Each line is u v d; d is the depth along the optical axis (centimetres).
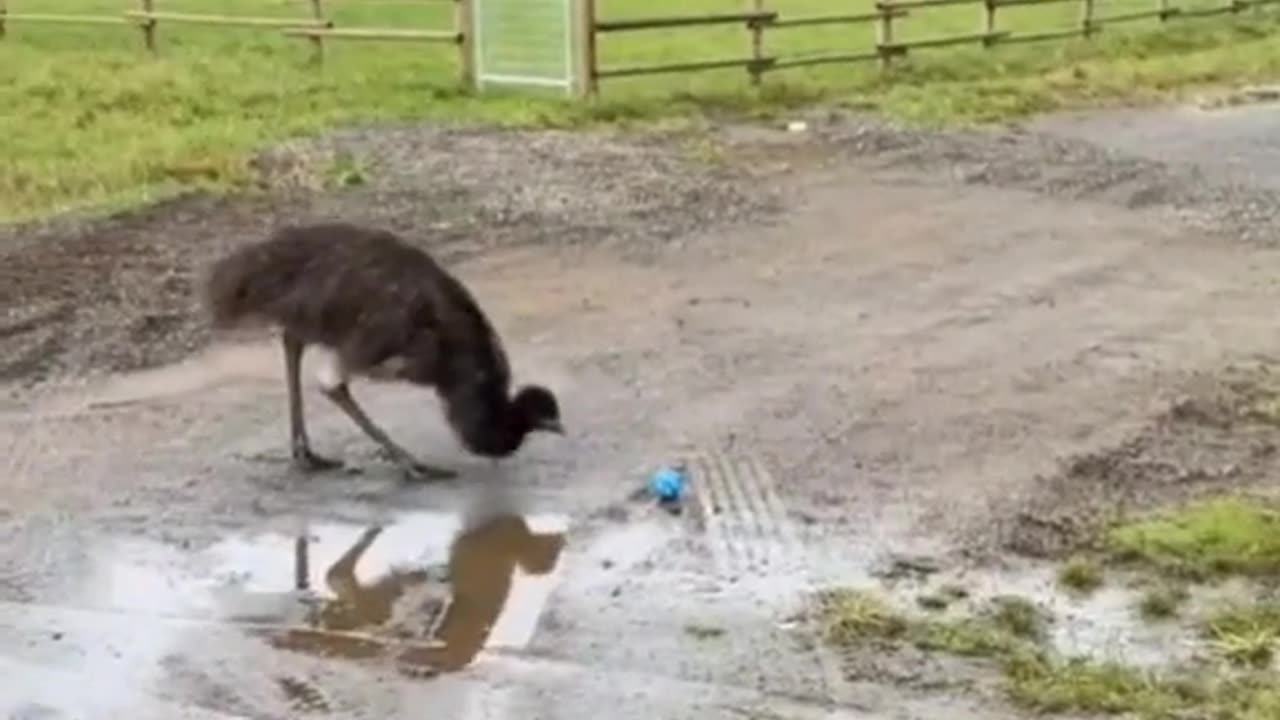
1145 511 771
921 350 1006
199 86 1775
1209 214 1366
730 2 2364
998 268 1193
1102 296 1125
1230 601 683
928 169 1507
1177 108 1869
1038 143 1634
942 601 686
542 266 1176
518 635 668
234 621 685
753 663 640
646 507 785
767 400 921
